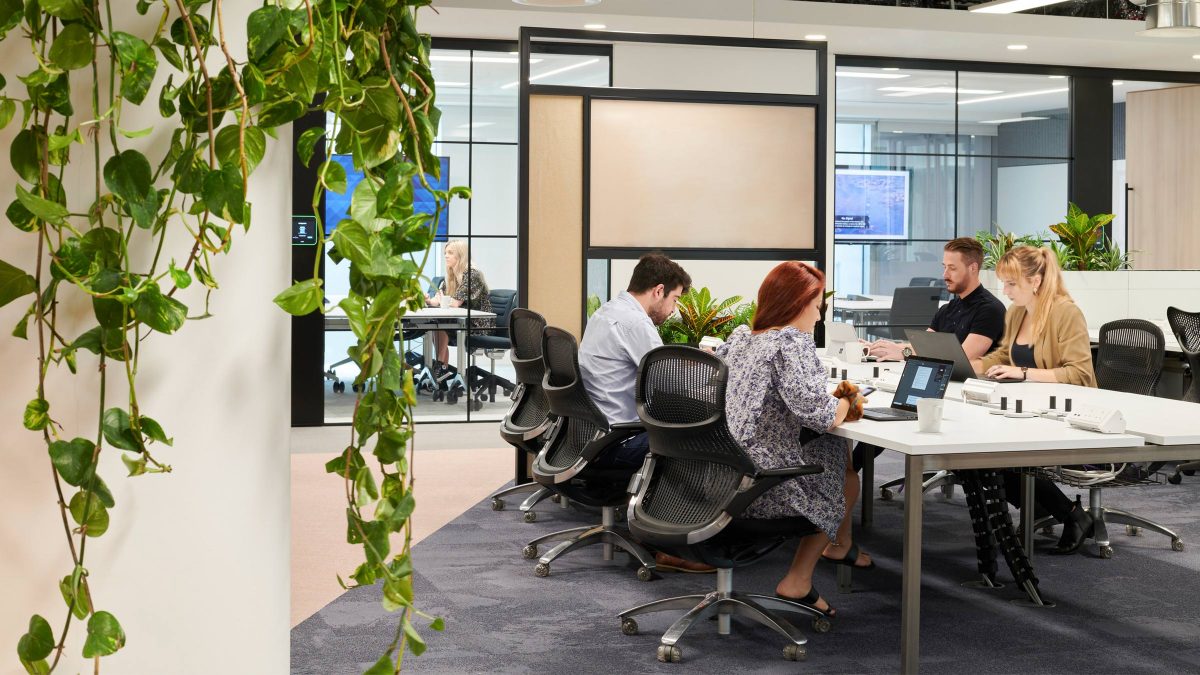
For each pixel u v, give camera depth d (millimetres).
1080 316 5328
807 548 4090
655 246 6516
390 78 1271
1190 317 7223
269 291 1421
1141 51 9836
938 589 4562
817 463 3850
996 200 10508
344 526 5527
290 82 1144
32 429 1101
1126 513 5324
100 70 1212
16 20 1031
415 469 7141
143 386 1298
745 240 6625
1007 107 10484
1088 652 3791
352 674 3523
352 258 1197
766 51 7312
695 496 3684
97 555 1273
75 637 1267
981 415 4078
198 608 1363
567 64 8477
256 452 1418
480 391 9164
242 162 1080
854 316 10273
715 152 6566
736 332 4012
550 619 4117
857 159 10180
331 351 8719
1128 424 3807
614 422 4738
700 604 3877
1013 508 6102
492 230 9156
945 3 9000
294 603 4293
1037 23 9203
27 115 1061
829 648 3816
